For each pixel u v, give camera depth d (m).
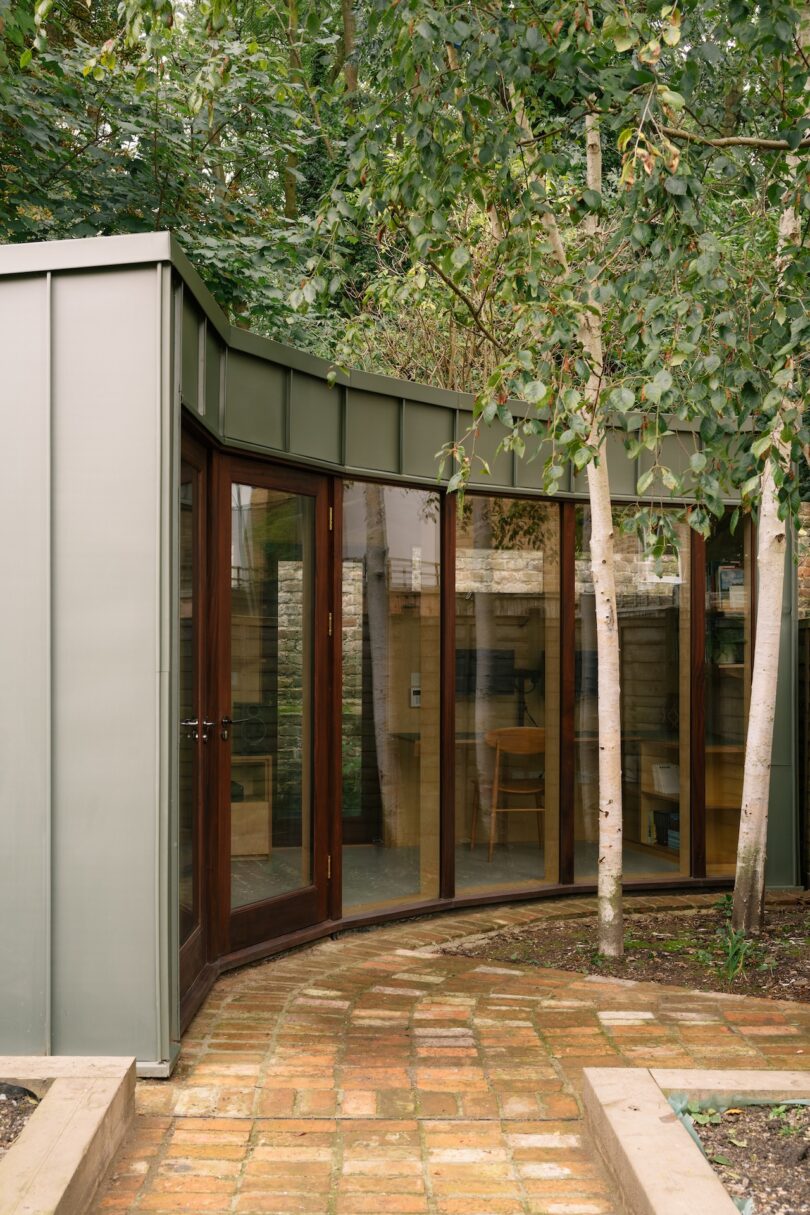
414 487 6.56
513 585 6.96
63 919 4.02
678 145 4.36
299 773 5.86
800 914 6.72
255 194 9.56
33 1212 2.53
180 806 4.55
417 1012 4.70
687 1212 2.52
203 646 5.05
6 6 5.71
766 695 6.05
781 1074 3.41
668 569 7.46
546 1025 4.52
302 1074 3.98
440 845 6.64
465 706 6.78
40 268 4.07
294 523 5.82
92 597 4.07
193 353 4.55
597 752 7.27
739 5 3.78
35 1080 3.37
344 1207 3.01
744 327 4.12
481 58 4.32
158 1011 3.96
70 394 4.10
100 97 7.02
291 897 5.75
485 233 7.29
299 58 8.51
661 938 6.01
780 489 3.86
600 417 4.38
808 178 4.05
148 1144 3.39
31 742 4.06
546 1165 3.26
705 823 7.48
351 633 6.22
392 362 9.96
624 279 4.10
